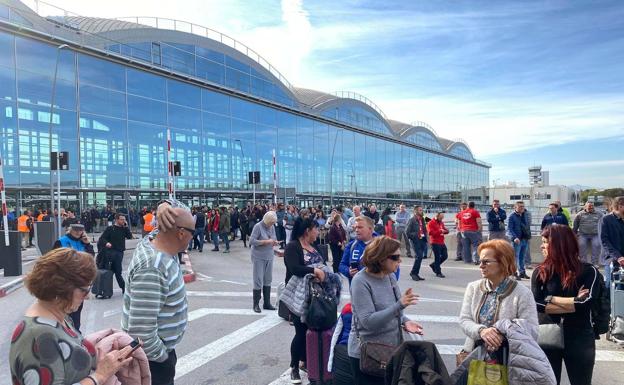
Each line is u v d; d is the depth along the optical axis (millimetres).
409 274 12602
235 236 25969
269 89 47125
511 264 3229
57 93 28312
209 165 39250
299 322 4855
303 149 52719
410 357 2814
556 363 3730
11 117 25906
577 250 3693
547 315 3760
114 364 2141
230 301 9180
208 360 5617
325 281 4605
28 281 2053
